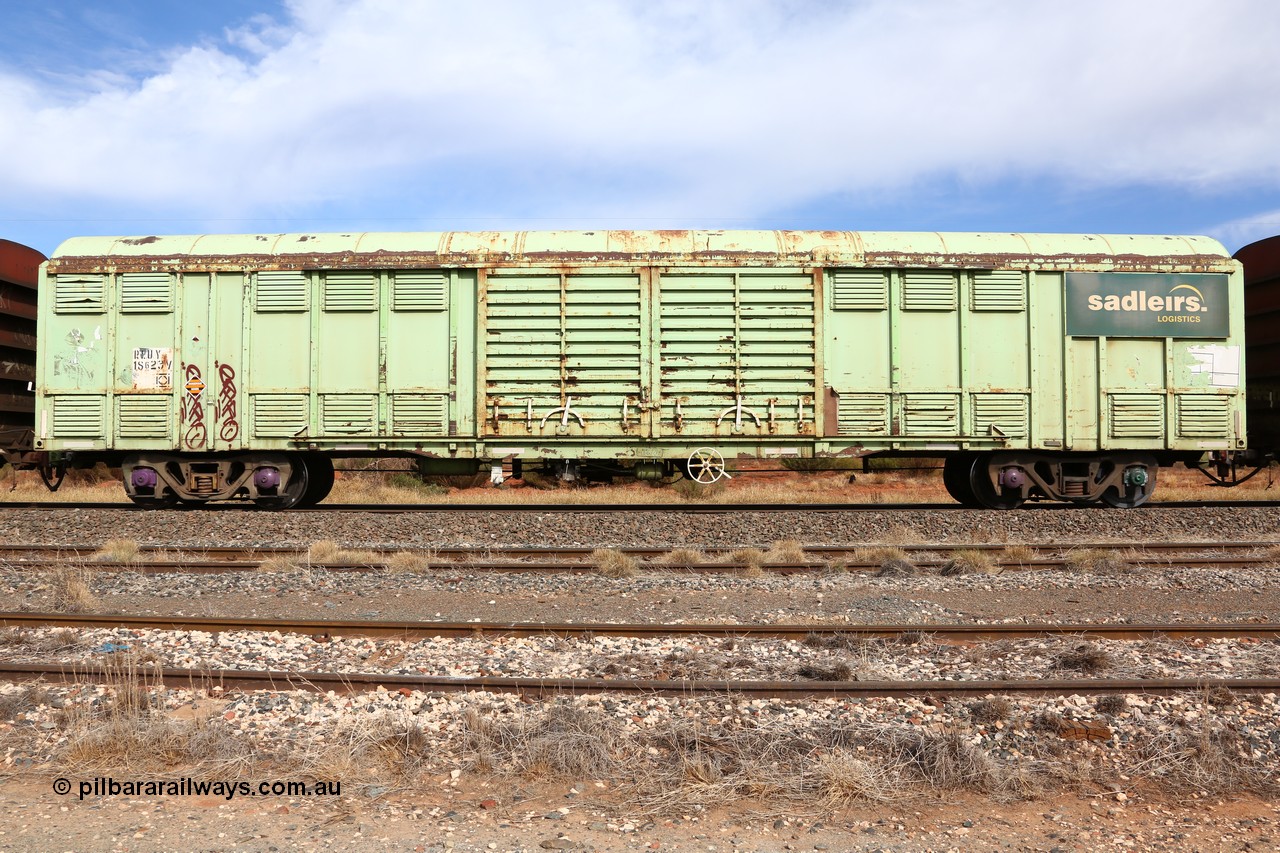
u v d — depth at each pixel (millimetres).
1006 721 4879
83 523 11633
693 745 4516
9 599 8164
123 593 8383
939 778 4227
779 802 4051
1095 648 6234
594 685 5312
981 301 12727
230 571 9352
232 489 13047
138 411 12766
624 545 10852
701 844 3650
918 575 9250
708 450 12562
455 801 4043
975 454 13344
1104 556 9758
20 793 4090
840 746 4508
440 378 12664
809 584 8789
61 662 5801
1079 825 3838
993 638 6680
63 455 13281
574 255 12531
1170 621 7320
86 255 12906
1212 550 10352
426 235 12898
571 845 3617
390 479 23953
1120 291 12859
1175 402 12883
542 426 12500
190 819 3840
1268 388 14875
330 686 5383
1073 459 13125
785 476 27016
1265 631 6641
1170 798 4109
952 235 13039
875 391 12625
